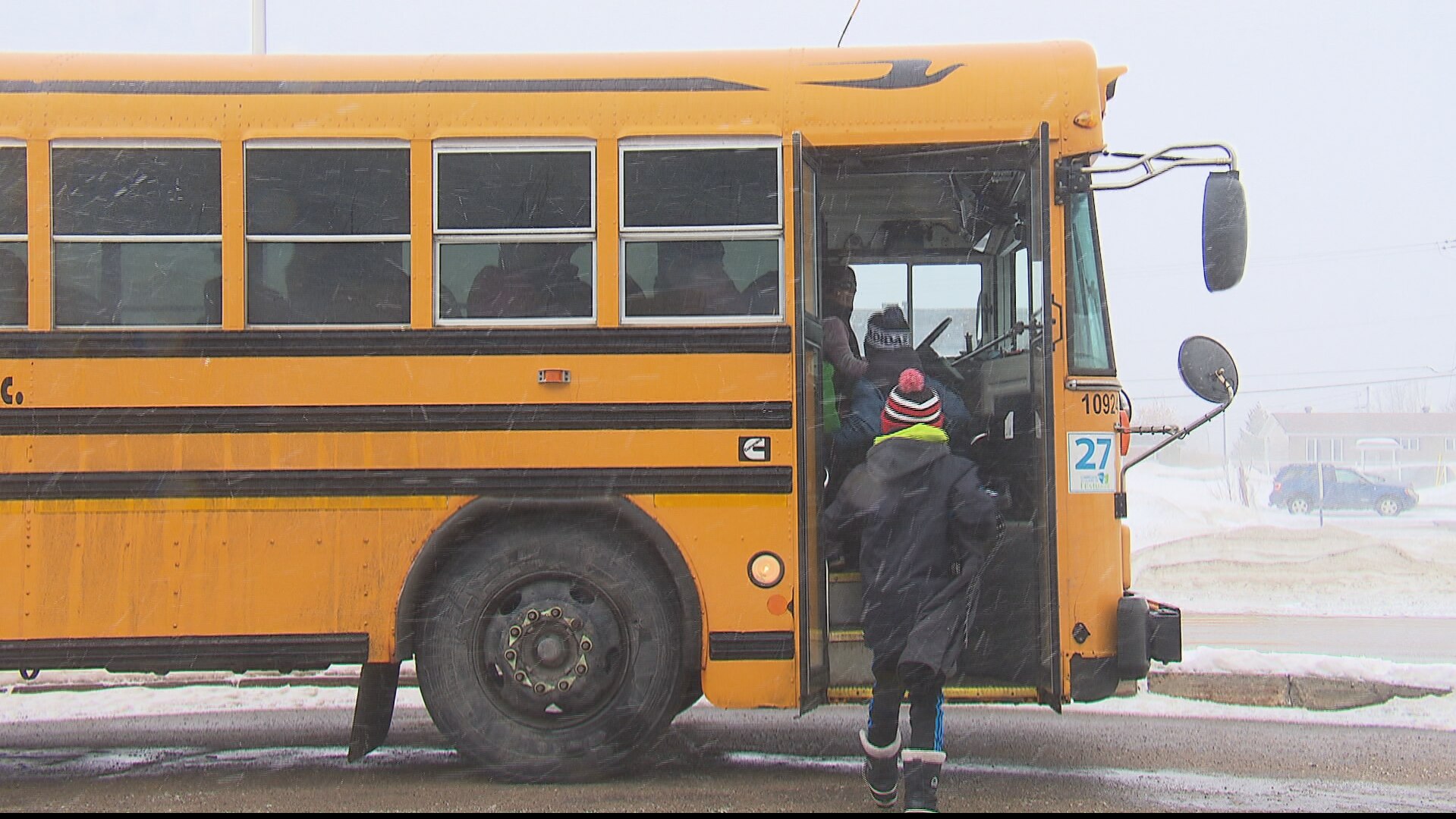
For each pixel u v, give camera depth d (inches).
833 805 212.4
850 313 271.1
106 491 218.5
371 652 218.1
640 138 225.0
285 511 219.1
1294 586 572.1
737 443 219.8
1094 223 233.9
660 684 221.3
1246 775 233.6
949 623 194.1
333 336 220.5
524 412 220.2
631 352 220.8
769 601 218.5
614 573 222.1
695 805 212.2
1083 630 221.6
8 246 221.8
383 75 227.6
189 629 218.2
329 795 220.4
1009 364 249.3
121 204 222.5
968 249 282.7
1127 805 211.9
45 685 326.3
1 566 218.1
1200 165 219.5
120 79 225.5
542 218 224.1
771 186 224.4
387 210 223.8
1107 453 226.2
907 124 225.5
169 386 219.6
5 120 222.5
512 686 221.6
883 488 199.9
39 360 219.5
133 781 231.8
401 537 219.1
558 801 215.0
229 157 223.1
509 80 227.5
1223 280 216.1
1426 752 250.5
